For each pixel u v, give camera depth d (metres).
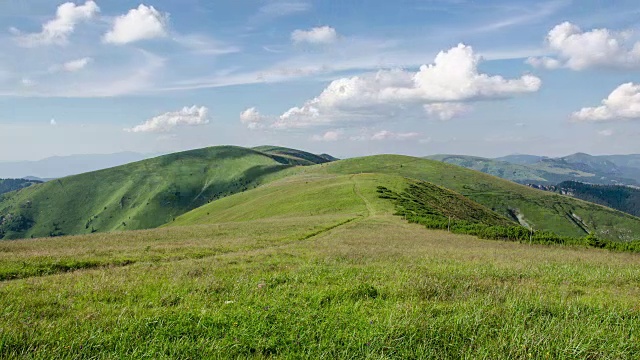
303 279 14.09
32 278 15.91
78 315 8.91
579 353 7.05
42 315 9.06
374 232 46.59
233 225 60.94
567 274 17.59
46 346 6.95
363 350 7.02
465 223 59.28
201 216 141.50
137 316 8.75
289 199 100.44
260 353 7.04
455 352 7.09
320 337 7.66
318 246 30.61
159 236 46.66
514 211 193.12
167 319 8.34
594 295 12.58
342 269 16.66
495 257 25.41
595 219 195.25
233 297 11.02
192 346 7.04
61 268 19.75
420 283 12.60
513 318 8.90
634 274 18.23
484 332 7.90
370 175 129.50
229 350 7.02
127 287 12.28
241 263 19.30
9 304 10.05
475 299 10.70
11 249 32.84
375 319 8.59
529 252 32.38
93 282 13.48
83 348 6.82
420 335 7.62
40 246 36.44
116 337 7.34
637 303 11.32
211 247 29.95
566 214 197.50
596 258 29.48
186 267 17.48
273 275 14.75
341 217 64.56
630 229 186.38
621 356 7.18
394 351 7.03
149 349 6.88
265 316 8.73
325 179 136.75
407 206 80.44
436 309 9.57
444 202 107.38
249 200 135.12
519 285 13.60
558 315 9.52
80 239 45.50
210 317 8.61
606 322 8.93
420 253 25.92
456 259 22.81
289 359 6.85
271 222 62.28
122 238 45.22
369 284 12.84
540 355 7.10
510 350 7.09
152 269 17.33
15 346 6.89
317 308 9.81
